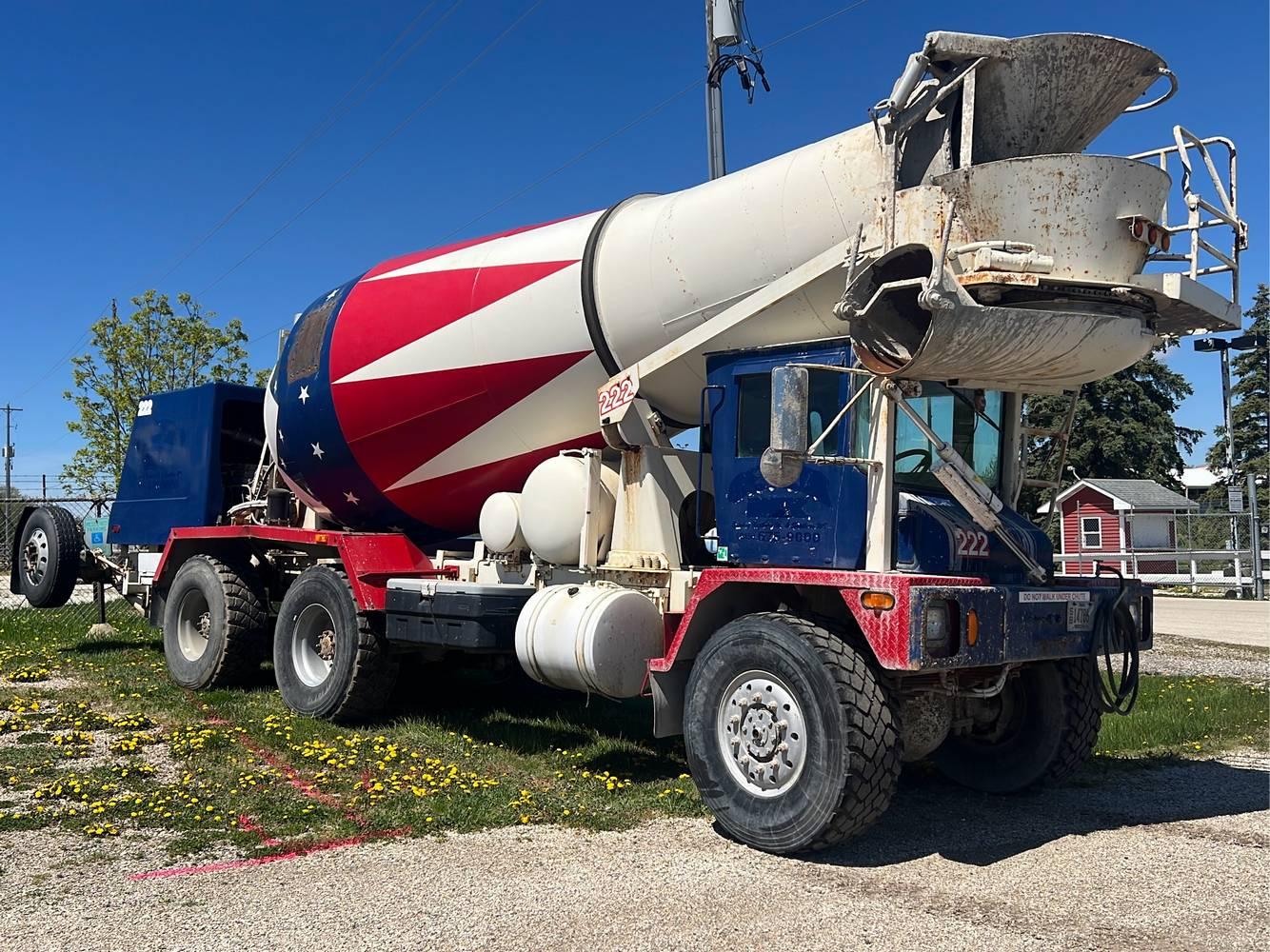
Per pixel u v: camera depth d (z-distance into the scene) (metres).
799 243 5.64
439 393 7.59
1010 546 5.38
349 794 5.91
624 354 6.70
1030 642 5.14
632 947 3.83
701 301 6.18
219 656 9.12
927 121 5.13
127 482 11.19
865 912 4.20
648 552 6.25
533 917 4.12
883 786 4.78
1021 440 6.12
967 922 4.11
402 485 8.28
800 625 5.03
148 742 7.22
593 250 6.79
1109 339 4.87
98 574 12.30
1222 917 4.18
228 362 28.23
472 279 7.48
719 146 14.66
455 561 7.99
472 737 7.52
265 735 7.36
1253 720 8.63
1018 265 4.70
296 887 4.43
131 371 27.23
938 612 4.76
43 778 6.20
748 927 4.03
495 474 7.86
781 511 5.49
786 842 4.88
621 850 5.02
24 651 11.61
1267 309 46.53
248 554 9.76
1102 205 4.79
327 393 8.21
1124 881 4.63
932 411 5.67
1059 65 5.03
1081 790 6.41
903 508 5.16
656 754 7.03
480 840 5.16
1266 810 5.93
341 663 7.73
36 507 12.23
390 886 4.45
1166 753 7.48
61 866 4.66
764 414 5.64
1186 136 5.27
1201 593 29.17
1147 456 42.09
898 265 5.04
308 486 8.96
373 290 8.16
